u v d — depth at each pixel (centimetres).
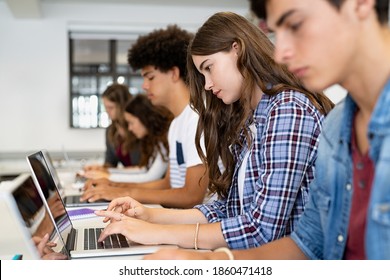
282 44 62
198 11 622
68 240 122
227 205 139
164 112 289
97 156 611
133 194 191
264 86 119
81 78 631
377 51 59
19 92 592
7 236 122
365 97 64
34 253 89
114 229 118
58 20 593
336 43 58
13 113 593
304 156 108
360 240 70
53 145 605
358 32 58
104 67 639
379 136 60
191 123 186
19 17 574
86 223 149
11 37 585
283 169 107
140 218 134
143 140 302
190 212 138
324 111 112
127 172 318
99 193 198
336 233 75
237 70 122
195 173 181
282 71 116
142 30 616
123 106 359
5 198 85
